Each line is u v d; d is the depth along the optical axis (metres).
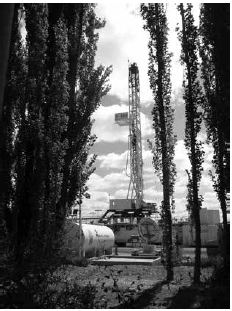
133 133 62.22
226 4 10.79
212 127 11.80
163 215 13.26
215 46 11.09
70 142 13.08
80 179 13.31
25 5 12.05
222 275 11.37
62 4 14.16
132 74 64.38
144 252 26.66
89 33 14.94
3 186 11.11
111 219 47.09
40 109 11.51
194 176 12.41
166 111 14.10
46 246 9.60
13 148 11.46
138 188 59.50
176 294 9.97
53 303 8.31
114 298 9.62
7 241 9.80
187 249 35.53
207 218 50.03
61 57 12.03
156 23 13.96
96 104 13.99
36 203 10.85
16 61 11.86
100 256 25.23
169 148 13.98
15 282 9.06
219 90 11.28
